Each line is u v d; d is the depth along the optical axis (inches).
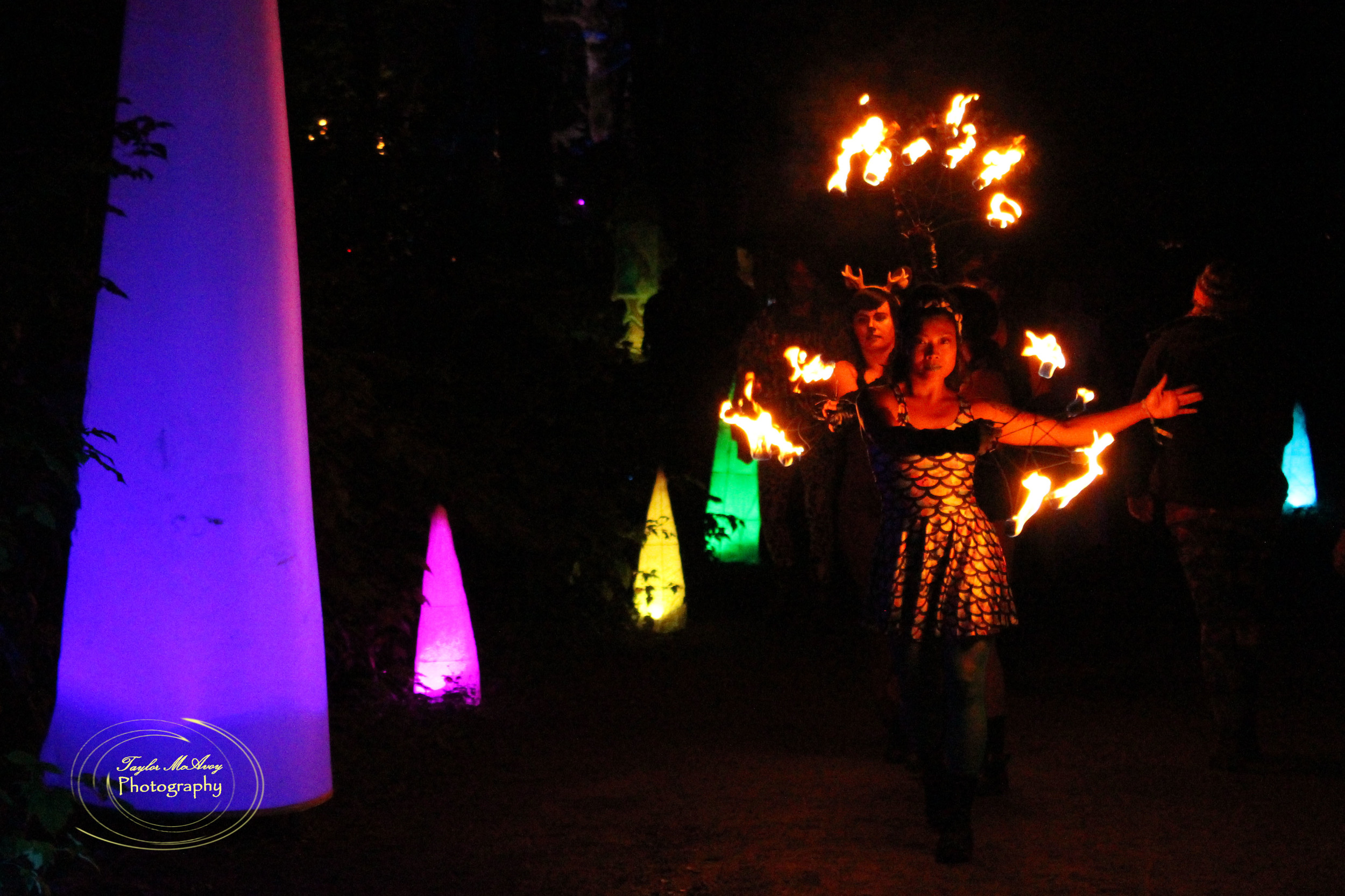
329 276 272.4
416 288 323.3
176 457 183.2
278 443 189.5
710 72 693.9
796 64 693.9
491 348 342.3
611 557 373.1
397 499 299.0
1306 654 344.8
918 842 191.6
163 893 170.2
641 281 645.9
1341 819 200.8
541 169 460.4
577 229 405.1
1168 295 654.5
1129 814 205.0
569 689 306.3
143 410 183.5
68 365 207.2
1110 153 659.4
